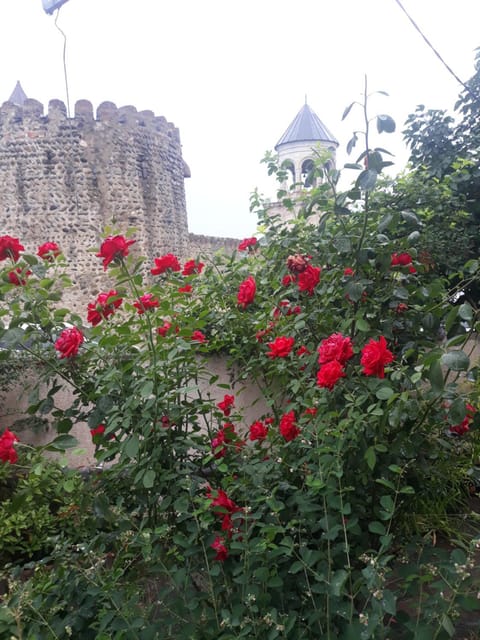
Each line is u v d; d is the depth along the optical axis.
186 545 1.55
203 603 1.56
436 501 2.67
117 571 1.59
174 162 18.16
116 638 1.37
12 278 1.85
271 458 1.89
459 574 1.38
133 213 16.28
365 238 2.15
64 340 1.73
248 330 2.91
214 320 2.94
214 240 20.14
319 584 1.47
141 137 16.66
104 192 15.80
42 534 2.62
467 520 2.70
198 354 2.91
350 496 1.72
